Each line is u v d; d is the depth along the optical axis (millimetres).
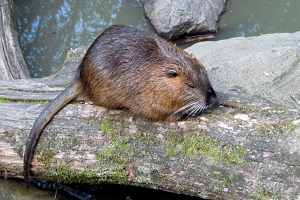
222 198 4270
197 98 4426
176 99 4434
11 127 4699
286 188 4004
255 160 4098
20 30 8023
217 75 6074
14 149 4656
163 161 4344
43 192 4988
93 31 8016
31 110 4820
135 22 8031
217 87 5957
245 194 4141
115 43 4633
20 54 6809
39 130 4543
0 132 4691
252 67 6102
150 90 4453
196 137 4309
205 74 4523
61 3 8539
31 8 8461
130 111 4621
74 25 8156
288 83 5914
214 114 4438
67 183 5012
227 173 4164
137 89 4488
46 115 4582
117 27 4797
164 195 4918
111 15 8242
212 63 6273
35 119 4738
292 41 6594
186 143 4309
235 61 6184
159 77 4441
